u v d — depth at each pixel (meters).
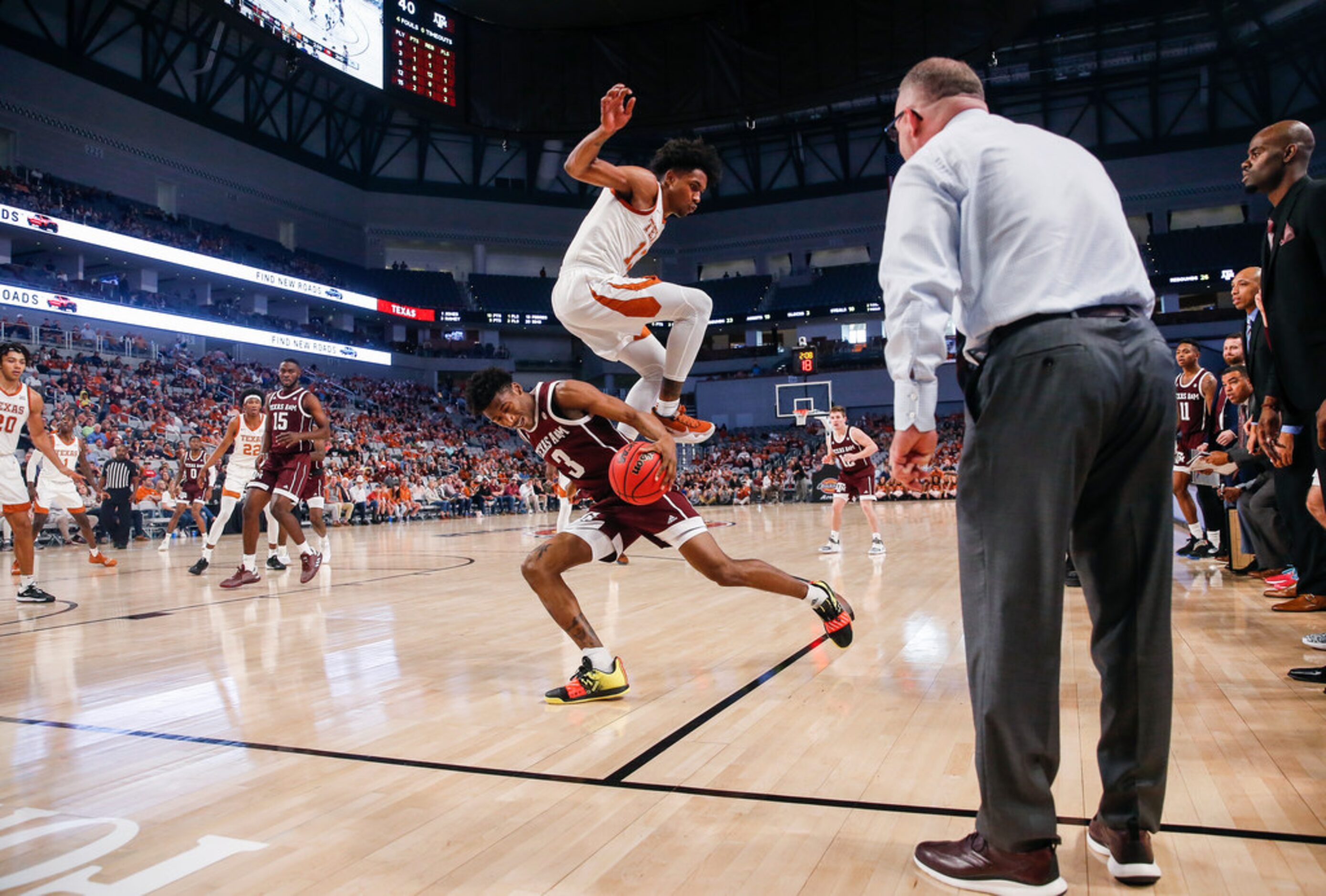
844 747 2.31
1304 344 2.81
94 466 13.76
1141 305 1.58
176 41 26.16
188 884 1.58
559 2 18.16
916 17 15.43
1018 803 1.45
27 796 2.08
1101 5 26.64
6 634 4.64
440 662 3.66
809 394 31.62
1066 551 1.47
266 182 28.72
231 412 20.64
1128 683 1.54
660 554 9.29
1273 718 2.44
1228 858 1.57
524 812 1.92
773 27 16.33
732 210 36.41
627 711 2.78
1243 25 28.28
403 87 16.95
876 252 35.03
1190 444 6.81
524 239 34.91
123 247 21.95
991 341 1.56
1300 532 4.13
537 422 3.07
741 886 1.53
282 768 2.26
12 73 21.88
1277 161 2.86
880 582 5.93
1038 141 1.60
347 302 28.98
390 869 1.64
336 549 10.96
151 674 3.51
